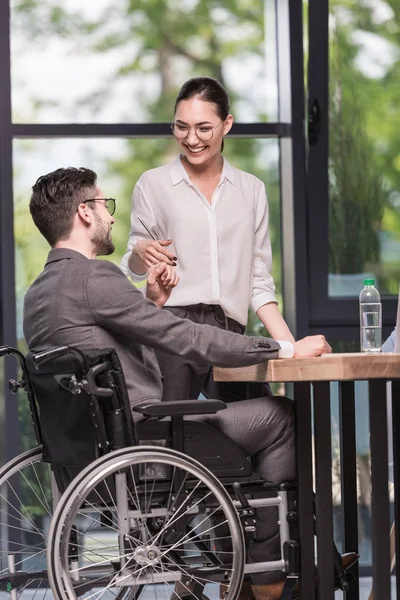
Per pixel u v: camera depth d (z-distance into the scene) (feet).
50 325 12.18
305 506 12.28
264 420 12.71
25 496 19.21
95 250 12.96
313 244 19.74
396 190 19.94
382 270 20.03
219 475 12.18
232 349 12.05
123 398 11.58
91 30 19.66
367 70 19.62
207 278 15.20
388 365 11.34
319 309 19.79
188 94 14.83
